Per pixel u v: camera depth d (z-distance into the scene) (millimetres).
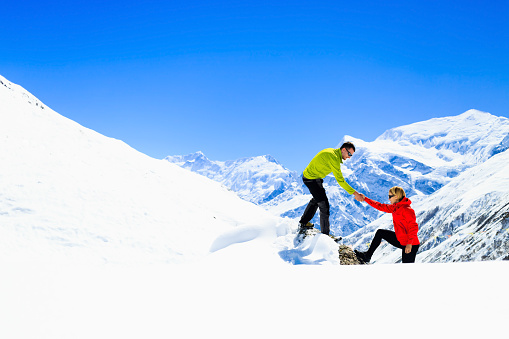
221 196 16828
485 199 118688
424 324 1684
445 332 1552
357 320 1810
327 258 6453
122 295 2396
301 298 2311
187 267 3584
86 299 2314
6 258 6688
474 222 104125
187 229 10117
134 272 3314
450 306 1913
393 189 5680
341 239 7168
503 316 1700
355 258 6504
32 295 2350
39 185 9773
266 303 2219
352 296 2287
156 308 2129
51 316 1946
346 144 6527
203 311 2045
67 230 8227
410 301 2080
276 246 7125
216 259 6793
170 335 1664
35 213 8570
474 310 1818
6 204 8680
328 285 2676
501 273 2635
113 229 8797
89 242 8008
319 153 6715
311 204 7504
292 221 7801
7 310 2023
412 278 2703
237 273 3275
